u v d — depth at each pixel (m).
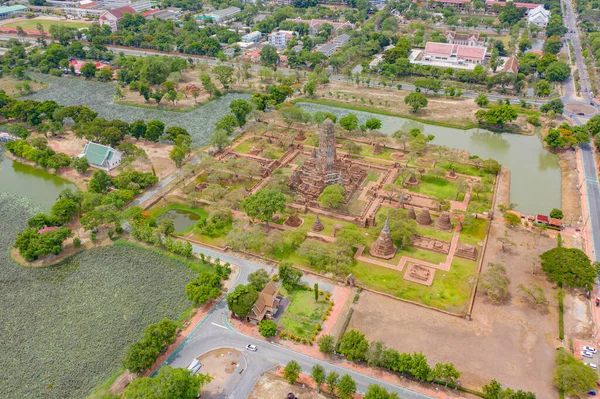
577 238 169.50
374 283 149.25
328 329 132.00
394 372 119.12
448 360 122.06
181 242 162.75
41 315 138.50
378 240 162.25
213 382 116.81
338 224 178.38
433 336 129.50
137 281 151.62
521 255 161.12
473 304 140.62
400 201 187.62
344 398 108.50
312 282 150.38
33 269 157.12
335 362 122.25
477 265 156.38
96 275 154.50
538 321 134.25
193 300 140.38
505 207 181.38
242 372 119.69
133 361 114.25
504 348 125.50
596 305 138.62
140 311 139.38
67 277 153.75
